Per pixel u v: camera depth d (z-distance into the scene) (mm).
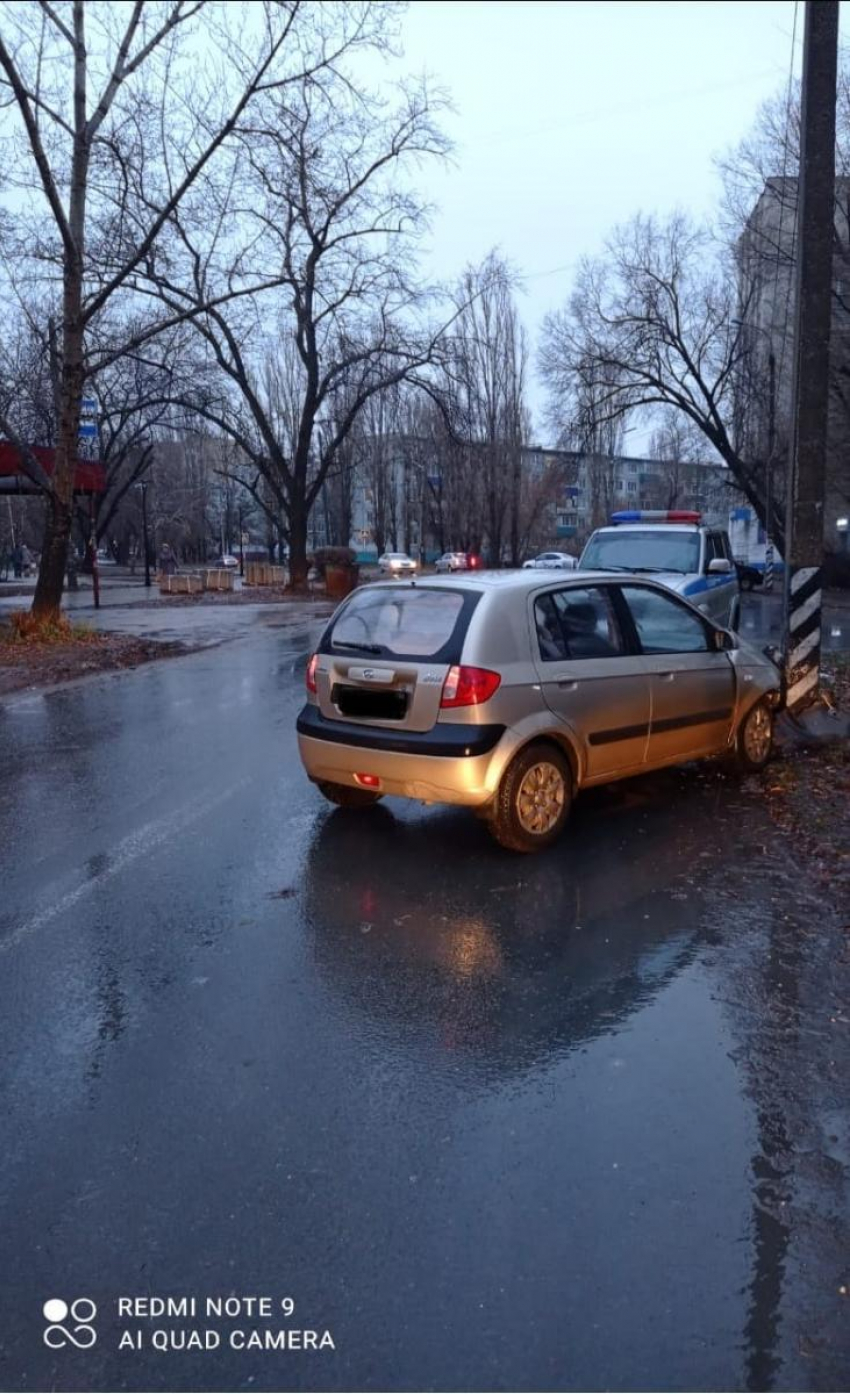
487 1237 2668
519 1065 3518
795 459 8898
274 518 34406
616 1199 2814
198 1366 2309
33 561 68250
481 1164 2969
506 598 5734
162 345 24766
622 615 6473
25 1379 2299
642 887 5238
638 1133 3119
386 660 5719
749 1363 2277
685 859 5676
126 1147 3074
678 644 6902
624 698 6227
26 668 13641
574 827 6305
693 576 11688
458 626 5586
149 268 20016
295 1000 4016
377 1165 2971
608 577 6512
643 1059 3555
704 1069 3490
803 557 8930
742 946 4504
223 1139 3107
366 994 4062
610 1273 2537
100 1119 3221
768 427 36156
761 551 49375
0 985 4184
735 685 7273
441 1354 2307
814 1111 3244
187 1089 3387
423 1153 3025
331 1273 2553
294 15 15188
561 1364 2273
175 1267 2588
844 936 4609
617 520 15156
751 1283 2510
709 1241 2652
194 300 22312
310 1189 2869
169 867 5617
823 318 8695
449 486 59656
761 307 40625
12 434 16422
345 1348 2332
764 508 38188
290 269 24391
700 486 64250
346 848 5902
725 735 7250
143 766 8102
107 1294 2514
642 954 4422
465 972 4250
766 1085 3391
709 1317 2404
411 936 4629
